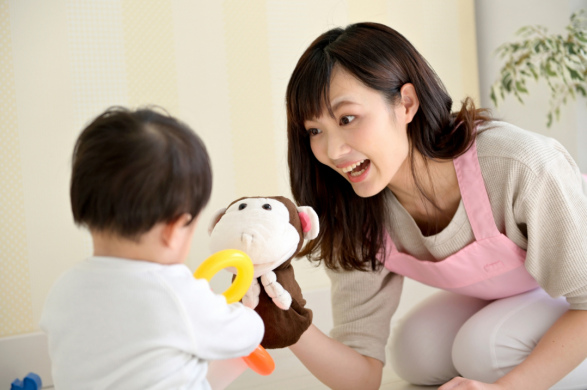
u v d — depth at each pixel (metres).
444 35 2.48
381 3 2.36
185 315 0.74
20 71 1.92
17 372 1.88
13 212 1.93
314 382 1.59
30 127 1.94
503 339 1.23
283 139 2.25
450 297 1.52
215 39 2.14
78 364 0.75
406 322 1.48
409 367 1.44
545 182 1.10
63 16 1.96
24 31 1.92
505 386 1.09
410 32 2.41
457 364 1.32
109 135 0.73
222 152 2.17
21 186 1.93
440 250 1.27
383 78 1.10
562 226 1.11
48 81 1.95
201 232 2.13
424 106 1.15
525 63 2.28
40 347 1.89
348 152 1.12
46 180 1.96
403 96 1.14
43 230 1.96
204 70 2.13
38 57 1.94
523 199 1.12
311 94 1.10
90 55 2.00
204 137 2.14
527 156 1.11
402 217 1.30
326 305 2.19
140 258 0.76
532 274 1.19
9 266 1.93
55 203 1.97
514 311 1.28
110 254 0.77
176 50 2.10
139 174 0.71
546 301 1.29
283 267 0.98
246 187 2.20
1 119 1.91
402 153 1.16
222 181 2.17
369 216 1.31
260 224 0.90
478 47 2.57
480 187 1.17
